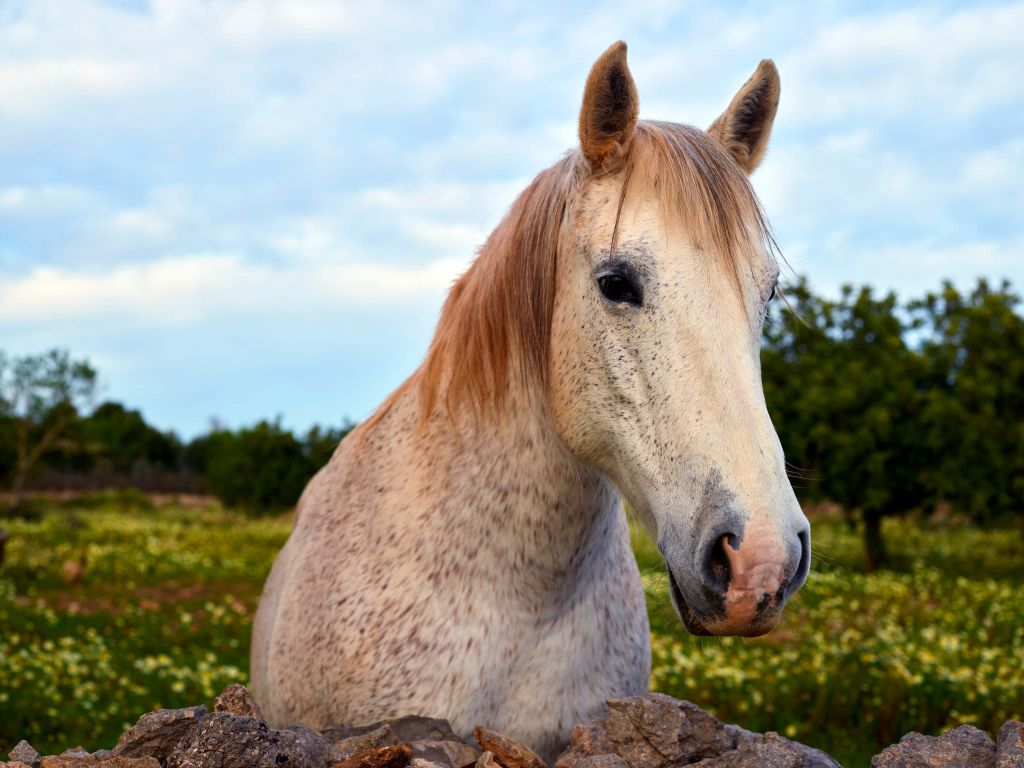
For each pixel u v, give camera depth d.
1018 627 7.94
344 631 2.20
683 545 1.72
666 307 1.81
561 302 2.05
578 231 1.97
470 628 2.10
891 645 6.71
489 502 2.13
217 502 39.06
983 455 14.38
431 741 1.88
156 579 12.59
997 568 14.23
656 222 1.85
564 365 2.03
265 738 1.72
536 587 2.12
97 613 9.47
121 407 53.53
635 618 2.38
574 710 2.17
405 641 2.12
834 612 8.37
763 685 5.76
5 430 36.31
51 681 6.13
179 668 6.81
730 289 1.80
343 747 1.84
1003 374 15.12
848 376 15.03
